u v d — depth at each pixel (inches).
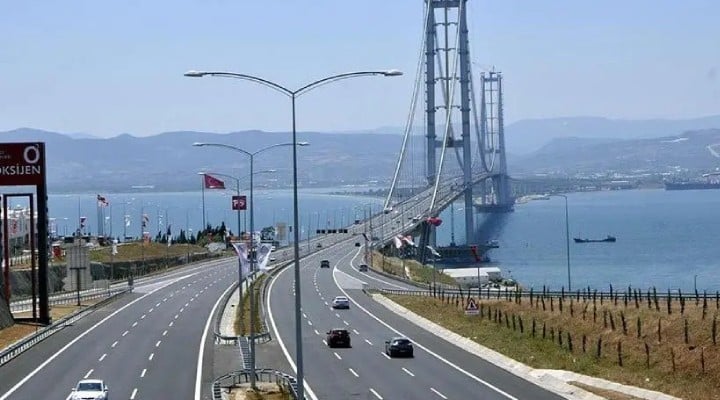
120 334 6638.8
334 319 7706.7
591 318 6230.3
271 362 5467.5
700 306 5905.5
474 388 4621.1
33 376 4899.1
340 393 4456.2
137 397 4271.7
